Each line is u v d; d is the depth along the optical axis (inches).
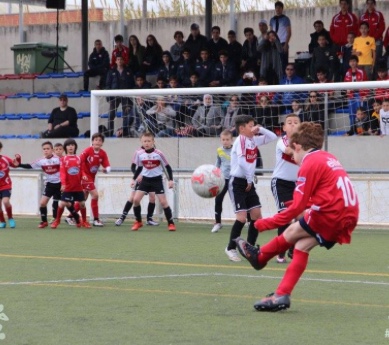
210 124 1186.0
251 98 1186.0
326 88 997.8
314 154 432.5
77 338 368.5
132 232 960.3
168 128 1208.2
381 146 1100.5
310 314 430.3
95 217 1051.3
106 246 789.2
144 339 366.6
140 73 1464.1
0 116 1556.3
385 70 1179.9
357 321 411.2
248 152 674.2
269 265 648.4
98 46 1542.8
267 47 1307.8
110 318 416.5
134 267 627.2
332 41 1306.6
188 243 823.1
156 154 976.3
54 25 1772.9
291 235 436.8
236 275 582.9
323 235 428.8
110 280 553.6
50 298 477.1
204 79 1327.5
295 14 1550.2
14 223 1029.2
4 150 1390.3
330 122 1154.7
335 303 464.8
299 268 434.3
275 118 1156.5
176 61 1392.7
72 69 1668.3
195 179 783.7
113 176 1126.4
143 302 464.8
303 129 438.0
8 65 1829.5
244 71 1346.0
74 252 733.3
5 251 740.7
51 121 1385.3
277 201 655.8
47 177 1037.2
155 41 1485.0
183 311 437.1
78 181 1018.7
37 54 1711.4
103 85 1512.1
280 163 652.7
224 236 908.0
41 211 1032.2
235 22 1605.6
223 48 1370.6
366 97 1131.9
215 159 1173.1
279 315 426.9
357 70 1173.1
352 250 764.0
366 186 1021.8
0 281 547.8
